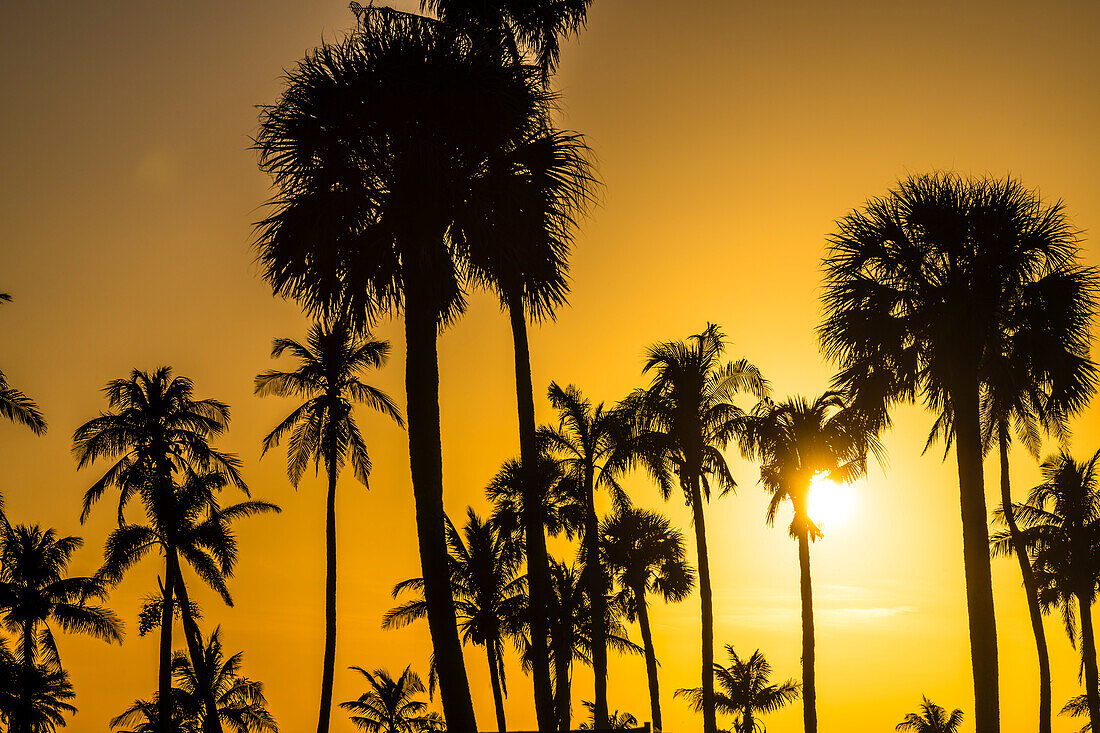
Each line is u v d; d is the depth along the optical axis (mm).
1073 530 45156
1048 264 22688
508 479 41531
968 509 21453
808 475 40156
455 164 18594
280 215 18562
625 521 50938
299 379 47844
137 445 50844
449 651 17312
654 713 49094
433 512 17719
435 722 71312
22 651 54969
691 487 40594
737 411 41031
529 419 26172
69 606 55438
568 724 38656
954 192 22703
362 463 48062
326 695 44969
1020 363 22359
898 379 22703
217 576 51531
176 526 50312
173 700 62812
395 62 17984
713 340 41781
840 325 23141
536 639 25938
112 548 49625
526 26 27266
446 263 18734
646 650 50312
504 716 49250
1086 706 50031
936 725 62469
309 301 18812
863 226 23359
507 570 49406
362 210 18250
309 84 18219
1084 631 45000
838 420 24109
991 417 24703
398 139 18172
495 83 18203
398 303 18672
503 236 18406
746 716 61812
